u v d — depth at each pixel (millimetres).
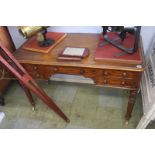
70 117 1656
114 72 1160
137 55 1149
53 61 1251
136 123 1521
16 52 1403
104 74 1195
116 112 1641
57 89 1976
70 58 1218
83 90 1924
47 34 1554
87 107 1729
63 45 1408
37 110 1773
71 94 1893
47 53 1341
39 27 1316
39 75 1388
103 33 1334
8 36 1776
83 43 1398
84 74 1259
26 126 1627
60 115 1528
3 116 1736
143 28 1412
